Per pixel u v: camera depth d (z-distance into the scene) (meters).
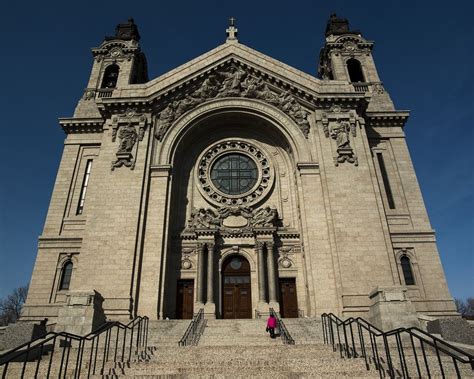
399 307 18.92
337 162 30.02
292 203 31.83
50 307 28.06
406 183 32.47
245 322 22.47
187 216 31.56
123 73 38.41
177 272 28.97
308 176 30.02
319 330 20.48
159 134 31.53
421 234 30.23
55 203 32.19
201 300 27.41
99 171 29.64
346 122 31.70
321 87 32.88
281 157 33.84
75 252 30.05
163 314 26.05
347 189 29.05
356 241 27.23
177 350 14.02
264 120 33.22
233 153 34.44
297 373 10.59
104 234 27.27
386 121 35.03
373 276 26.11
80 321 18.00
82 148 34.78
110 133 31.42
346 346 13.09
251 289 28.66
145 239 27.72
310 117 32.50
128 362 12.09
